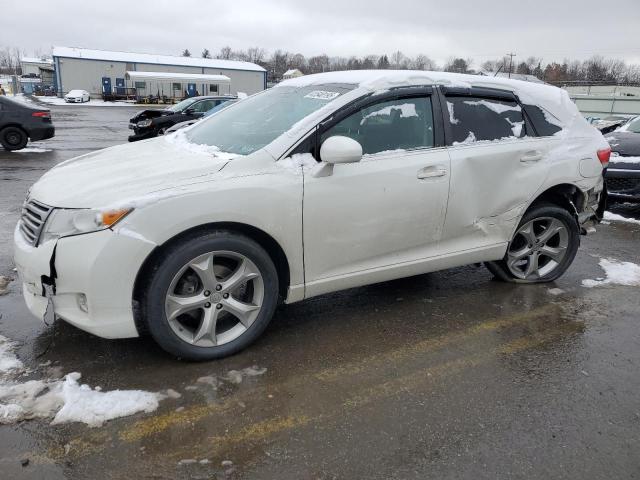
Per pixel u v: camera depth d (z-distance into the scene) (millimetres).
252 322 3221
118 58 59594
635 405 2875
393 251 3625
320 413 2695
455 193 3736
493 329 3727
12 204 7020
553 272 4602
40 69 78500
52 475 2207
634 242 6180
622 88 46406
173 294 2932
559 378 3119
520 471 2338
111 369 2994
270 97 4043
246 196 2957
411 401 2830
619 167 7352
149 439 2443
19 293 4004
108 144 15703
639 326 3867
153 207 2734
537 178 4121
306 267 3297
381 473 2295
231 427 2557
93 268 2689
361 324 3729
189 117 16094
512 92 4172
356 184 3316
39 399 2680
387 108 3533
